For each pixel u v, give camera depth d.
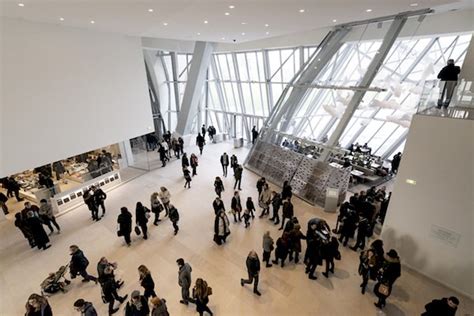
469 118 5.31
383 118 12.34
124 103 11.11
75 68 9.08
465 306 5.55
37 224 7.60
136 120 11.82
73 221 9.32
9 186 10.95
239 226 8.50
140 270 5.39
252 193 10.80
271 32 10.41
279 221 8.67
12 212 10.26
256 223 8.64
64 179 11.97
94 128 10.01
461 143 5.41
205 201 10.24
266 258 6.66
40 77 8.14
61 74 8.69
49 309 4.93
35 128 8.18
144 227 7.92
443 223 5.93
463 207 5.59
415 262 6.54
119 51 10.58
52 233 8.64
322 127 14.07
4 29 7.18
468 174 5.42
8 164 7.65
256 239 7.87
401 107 8.57
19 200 11.14
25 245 8.16
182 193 10.97
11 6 5.91
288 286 6.12
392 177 11.45
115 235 8.38
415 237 6.44
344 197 9.72
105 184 11.62
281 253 6.50
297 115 13.47
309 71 12.24
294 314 5.45
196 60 15.52
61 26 8.49
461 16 8.19
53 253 7.71
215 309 5.59
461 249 5.74
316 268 6.61
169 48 15.83
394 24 9.77
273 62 15.22
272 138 13.33
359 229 6.88
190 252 7.40
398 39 9.89
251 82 16.64
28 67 7.82
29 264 7.31
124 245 7.82
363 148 12.80
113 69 10.43
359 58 12.02
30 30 7.73
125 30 9.56
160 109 19.34
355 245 7.16
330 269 6.47
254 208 8.85
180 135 17.47
